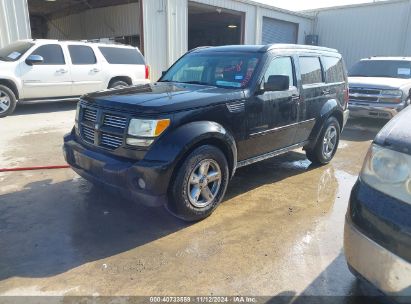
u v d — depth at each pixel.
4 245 3.37
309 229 3.76
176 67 5.36
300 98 5.05
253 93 4.30
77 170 4.05
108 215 3.98
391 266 2.04
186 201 3.64
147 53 14.13
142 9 13.63
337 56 6.13
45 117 9.49
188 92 4.08
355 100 9.07
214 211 4.14
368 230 2.16
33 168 5.41
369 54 20.44
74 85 10.38
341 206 4.37
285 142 5.03
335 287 2.84
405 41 18.92
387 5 19.30
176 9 14.78
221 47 5.20
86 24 21.98
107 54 11.12
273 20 20.23
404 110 2.60
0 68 9.10
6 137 7.30
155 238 3.54
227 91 4.16
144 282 2.87
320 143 5.75
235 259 3.20
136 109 3.48
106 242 3.45
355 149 7.23
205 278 2.93
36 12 22.70
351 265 2.33
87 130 3.97
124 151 3.53
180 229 3.71
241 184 5.06
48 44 9.93
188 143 3.50
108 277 2.93
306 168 5.88
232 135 4.10
